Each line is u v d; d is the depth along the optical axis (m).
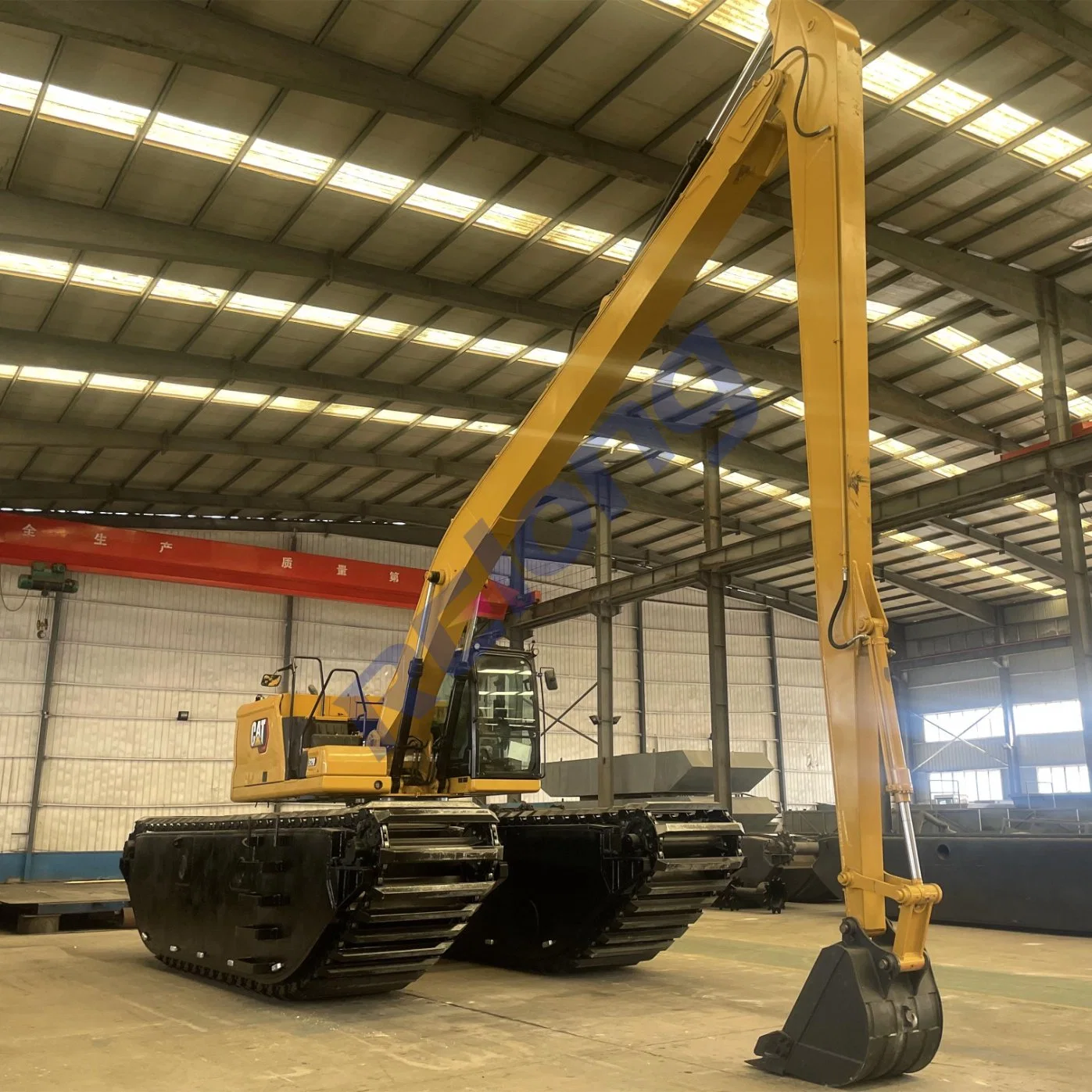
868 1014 4.95
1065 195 14.59
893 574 31.78
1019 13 11.05
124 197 13.55
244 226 14.43
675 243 6.73
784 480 25.22
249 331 17.16
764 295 17.22
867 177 14.25
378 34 11.31
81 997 8.02
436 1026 6.73
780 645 33.75
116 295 15.66
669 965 9.68
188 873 9.41
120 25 10.16
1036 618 33.66
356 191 13.74
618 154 13.22
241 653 25.66
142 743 24.02
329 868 7.09
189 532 25.89
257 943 7.91
